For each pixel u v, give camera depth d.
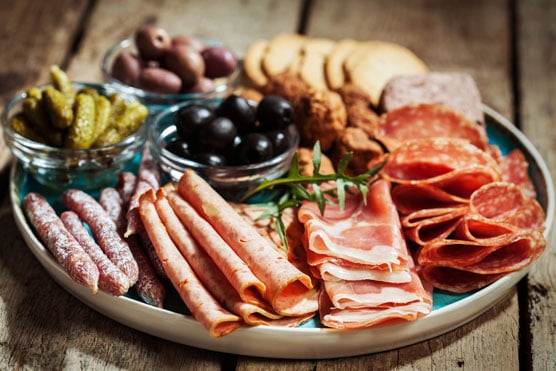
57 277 0.53
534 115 0.70
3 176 0.62
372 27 0.81
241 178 0.56
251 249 0.50
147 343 0.51
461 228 0.54
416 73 0.68
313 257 0.52
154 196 0.53
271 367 0.50
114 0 0.82
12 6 0.80
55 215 0.54
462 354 0.51
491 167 0.56
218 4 0.83
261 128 0.59
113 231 0.53
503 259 0.53
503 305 0.54
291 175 0.55
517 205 0.56
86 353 0.50
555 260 0.57
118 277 0.49
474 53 0.78
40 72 0.73
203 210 0.52
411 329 0.50
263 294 0.49
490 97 0.72
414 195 0.58
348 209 0.55
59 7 0.80
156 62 0.66
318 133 0.60
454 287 0.52
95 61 0.74
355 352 0.50
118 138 0.58
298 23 0.81
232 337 0.49
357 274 0.51
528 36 0.80
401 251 0.51
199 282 0.49
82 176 0.58
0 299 0.53
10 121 0.58
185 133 0.57
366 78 0.66
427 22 0.82
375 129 0.61
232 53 0.67
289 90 0.63
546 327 0.53
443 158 0.58
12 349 0.50
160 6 0.82
